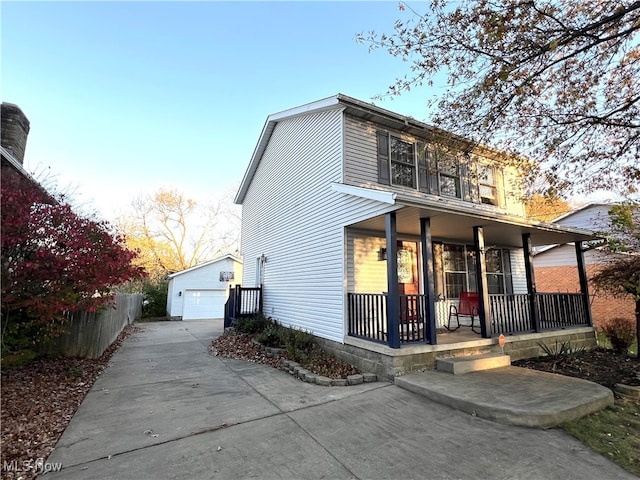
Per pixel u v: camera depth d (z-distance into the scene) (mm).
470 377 5219
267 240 11617
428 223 6039
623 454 3121
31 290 5609
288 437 3510
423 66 5621
